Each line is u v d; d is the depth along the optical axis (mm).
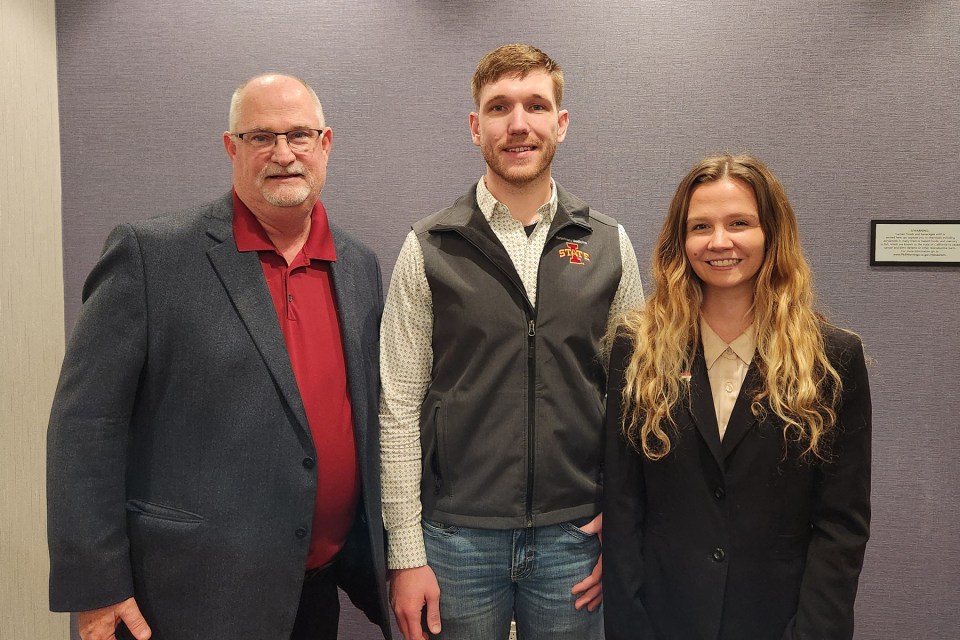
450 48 2281
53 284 2342
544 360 1722
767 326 1536
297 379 1627
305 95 1663
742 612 1489
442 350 1760
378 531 1742
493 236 1742
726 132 2270
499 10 2270
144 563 1545
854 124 2244
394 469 1767
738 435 1481
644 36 2260
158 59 2318
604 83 2277
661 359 1558
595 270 1780
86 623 1535
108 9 2312
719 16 2246
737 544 1484
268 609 1564
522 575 1766
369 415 1749
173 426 1551
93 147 2346
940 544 2318
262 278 1625
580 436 1746
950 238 2244
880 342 2293
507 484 1713
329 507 1676
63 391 1513
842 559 1444
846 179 2260
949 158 2232
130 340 1522
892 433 2307
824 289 2291
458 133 2301
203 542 1526
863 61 2227
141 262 1544
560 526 1760
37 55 2250
